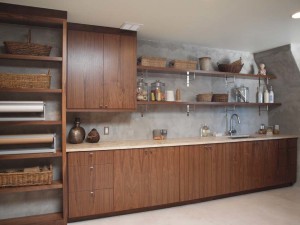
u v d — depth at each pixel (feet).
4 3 8.50
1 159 8.84
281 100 15.48
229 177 12.41
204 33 11.79
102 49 10.63
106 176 9.96
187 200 11.42
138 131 12.63
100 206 9.89
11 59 9.43
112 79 10.78
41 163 9.87
